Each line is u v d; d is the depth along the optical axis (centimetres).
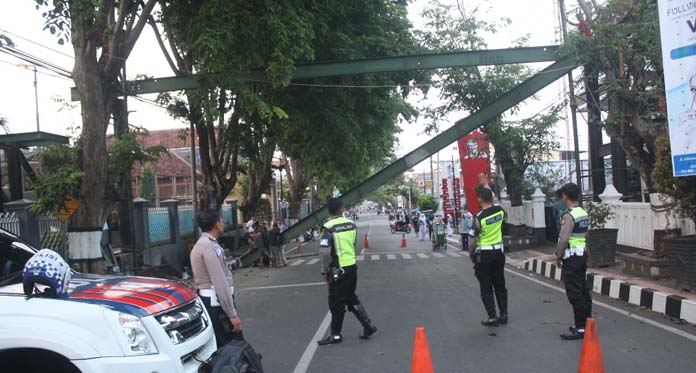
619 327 752
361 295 1143
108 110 1226
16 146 1720
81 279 467
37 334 355
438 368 601
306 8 1470
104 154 1188
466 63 1502
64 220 1195
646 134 1221
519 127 2131
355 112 2019
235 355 436
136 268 1571
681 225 1177
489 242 788
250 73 1440
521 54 1509
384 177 1858
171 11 1421
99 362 354
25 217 1267
